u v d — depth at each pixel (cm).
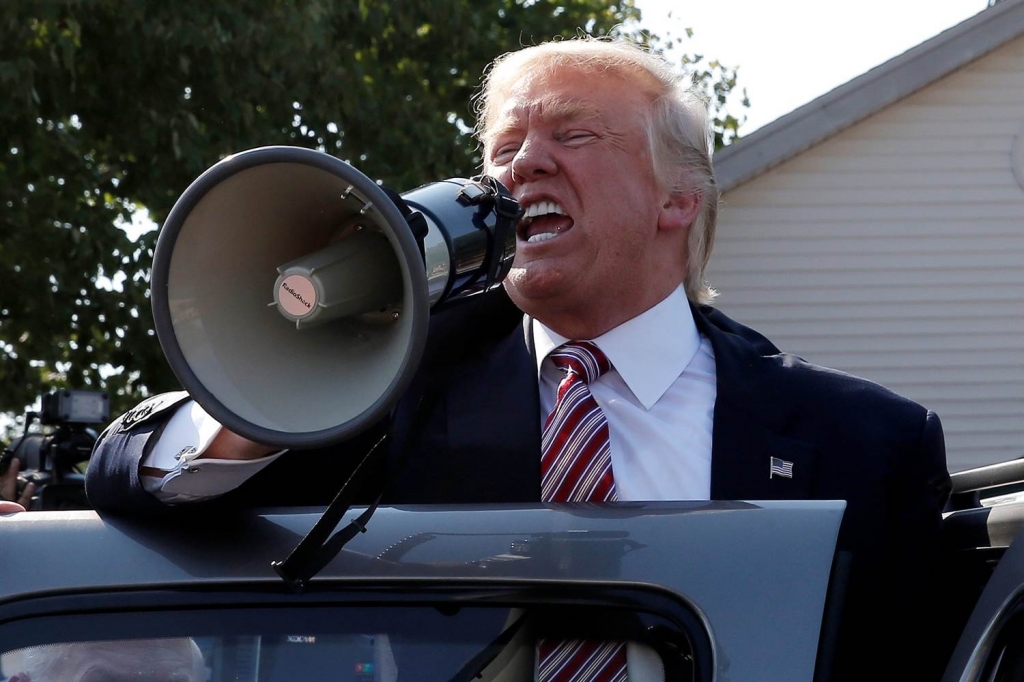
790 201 865
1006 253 862
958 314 861
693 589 140
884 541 200
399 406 197
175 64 906
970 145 865
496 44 1131
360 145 1009
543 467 200
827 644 138
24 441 510
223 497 152
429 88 1130
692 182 229
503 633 142
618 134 218
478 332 213
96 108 930
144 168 956
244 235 143
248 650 141
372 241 143
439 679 140
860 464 203
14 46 824
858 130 866
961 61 843
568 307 215
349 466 186
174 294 137
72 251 974
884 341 859
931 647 202
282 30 916
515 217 157
